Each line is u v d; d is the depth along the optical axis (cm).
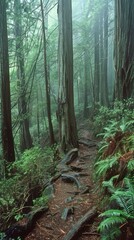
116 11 1058
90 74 1966
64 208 514
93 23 1720
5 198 553
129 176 423
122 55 1037
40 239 427
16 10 1145
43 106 1884
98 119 1185
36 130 2027
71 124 979
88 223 429
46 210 511
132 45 1019
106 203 452
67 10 955
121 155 485
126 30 1022
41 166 721
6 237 437
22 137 1481
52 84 1967
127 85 1018
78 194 585
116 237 338
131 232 327
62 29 957
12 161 850
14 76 1555
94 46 1800
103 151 652
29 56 1552
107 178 495
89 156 891
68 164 821
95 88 1786
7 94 845
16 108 1717
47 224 466
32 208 525
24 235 441
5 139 844
